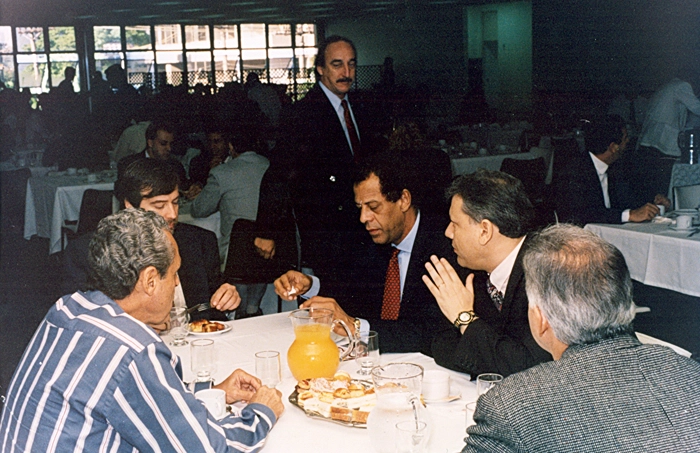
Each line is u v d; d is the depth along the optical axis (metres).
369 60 16.94
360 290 2.52
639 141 6.79
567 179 3.97
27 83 15.21
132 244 1.45
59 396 1.33
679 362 1.16
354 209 3.40
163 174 2.46
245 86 8.61
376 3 15.53
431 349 1.98
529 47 14.84
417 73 16.42
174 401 1.36
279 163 3.42
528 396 1.14
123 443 1.35
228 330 2.30
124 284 1.44
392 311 2.42
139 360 1.35
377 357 1.83
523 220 1.87
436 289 1.84
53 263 5.68
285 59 17.25
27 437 1.34
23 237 6.27
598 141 4.11
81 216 4.26
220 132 4.68
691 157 5.14
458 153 6.82
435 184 2.51
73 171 5.83
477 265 1.94
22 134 9.26
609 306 1.18
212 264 2.85
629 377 1.14
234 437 1.41
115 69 8.76
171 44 16.52
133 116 8.37
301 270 3.59
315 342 1.79
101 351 1.35
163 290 1.50
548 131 7.89
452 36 15.91
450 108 12.91
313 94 3.49
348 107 3.58
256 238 3.45
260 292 3.61
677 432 1.08
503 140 8.04
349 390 1.58
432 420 1.54
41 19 14.98
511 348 1.72
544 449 1.10
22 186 5.61
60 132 7.35
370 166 2.29
